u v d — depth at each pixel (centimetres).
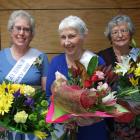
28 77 201
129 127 170
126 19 212
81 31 160
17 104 134
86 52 165
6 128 132
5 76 199
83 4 276
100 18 277
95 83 133
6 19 276
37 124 132
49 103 140
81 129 156
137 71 149
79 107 122
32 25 199
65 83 133
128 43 213
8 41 276
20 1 275
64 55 169
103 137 161
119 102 139
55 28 277
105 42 277
